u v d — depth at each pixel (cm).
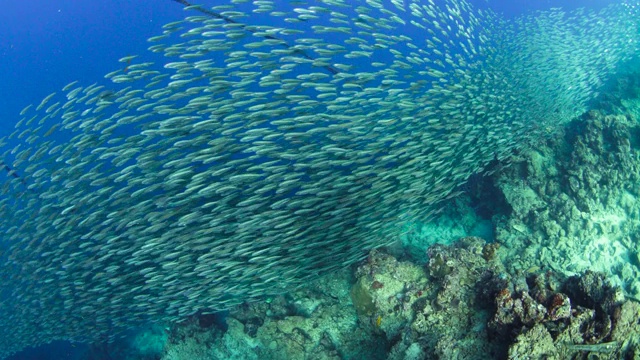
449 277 215
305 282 261
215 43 255
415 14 290
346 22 266
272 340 269
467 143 277
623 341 174
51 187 285
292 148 249
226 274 247
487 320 194
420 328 211
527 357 170
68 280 292
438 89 285
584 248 280
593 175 294
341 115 250
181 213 258
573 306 189
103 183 260
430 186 261
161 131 249
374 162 256
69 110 278
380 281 237
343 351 253
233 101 248
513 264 282
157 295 277
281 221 239
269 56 252
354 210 243
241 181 240
